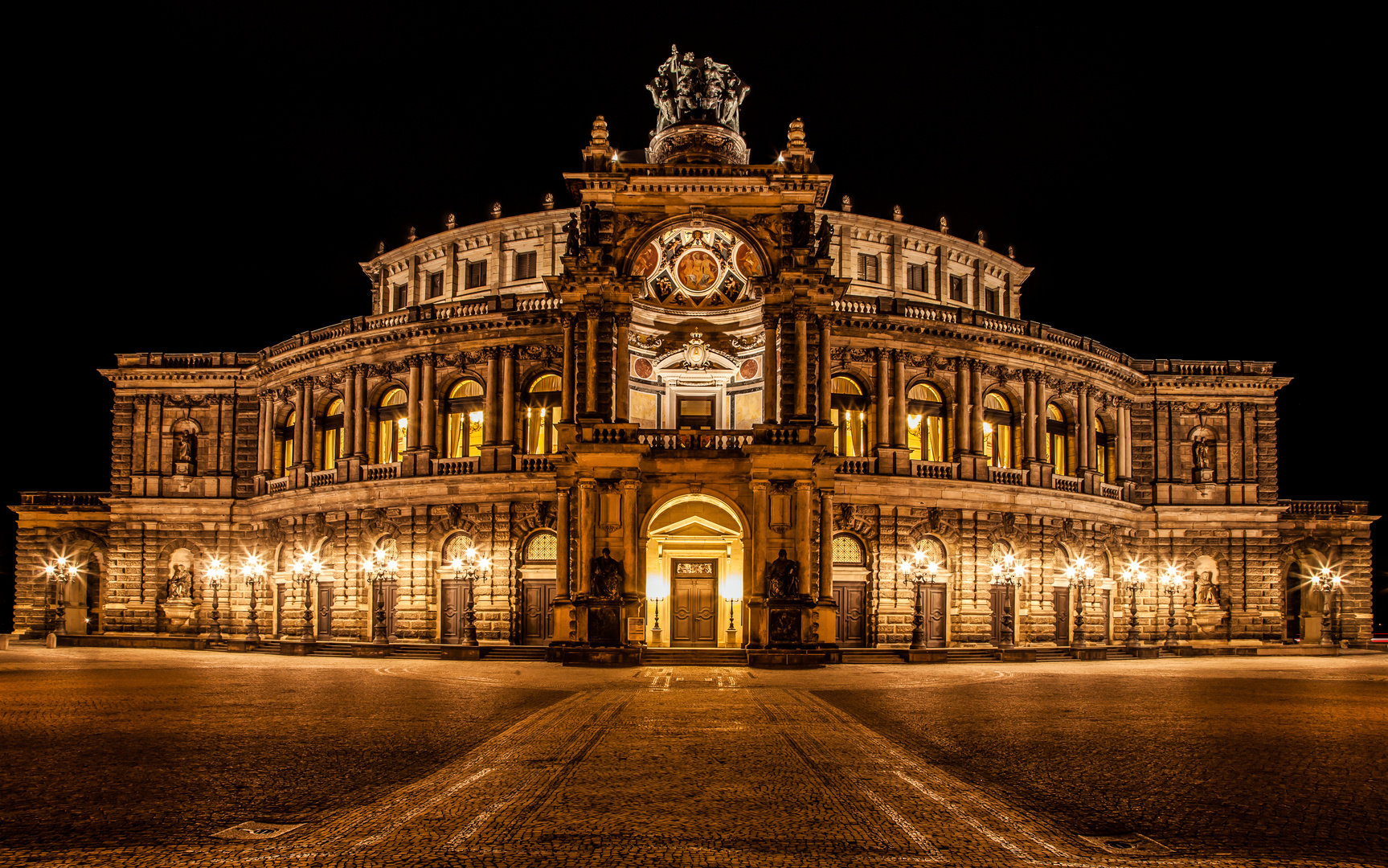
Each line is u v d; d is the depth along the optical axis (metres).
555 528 58.44
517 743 21.61
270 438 70.25
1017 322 64.19
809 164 52.06
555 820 14.52
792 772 18.23
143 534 71.00
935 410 62.97
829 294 51.88
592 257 50.41
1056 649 60.62
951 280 73.62
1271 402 72.50
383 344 63.56
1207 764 19.61
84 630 75.88
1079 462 67.06
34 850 12.89
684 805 15.52
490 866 12.21
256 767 18.67
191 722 25.12
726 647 54.22
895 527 59.38
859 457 59.75
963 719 26.45
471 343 61.34
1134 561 69.88
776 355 50.56
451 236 70.69
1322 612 74.25
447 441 62.59
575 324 51.66
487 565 59.06
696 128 55.16
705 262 55.97
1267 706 30.20
